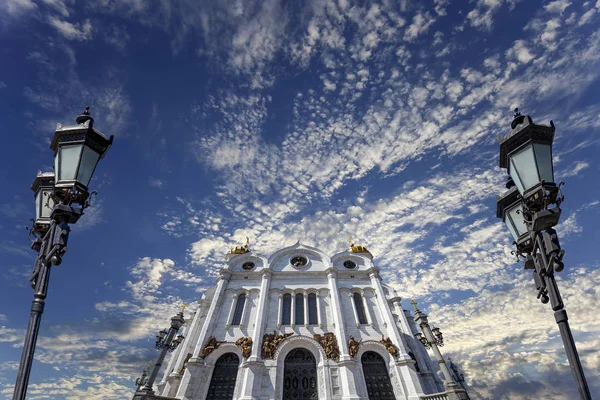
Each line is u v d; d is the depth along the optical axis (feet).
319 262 168.96
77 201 32.99
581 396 25.86
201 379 119.55
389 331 133.90
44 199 38.68
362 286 154.20
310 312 145.28
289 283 156.15
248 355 124.77
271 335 131.64
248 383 113.19
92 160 34.76
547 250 31.30
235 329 135.85
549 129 34.14
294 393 117.91
